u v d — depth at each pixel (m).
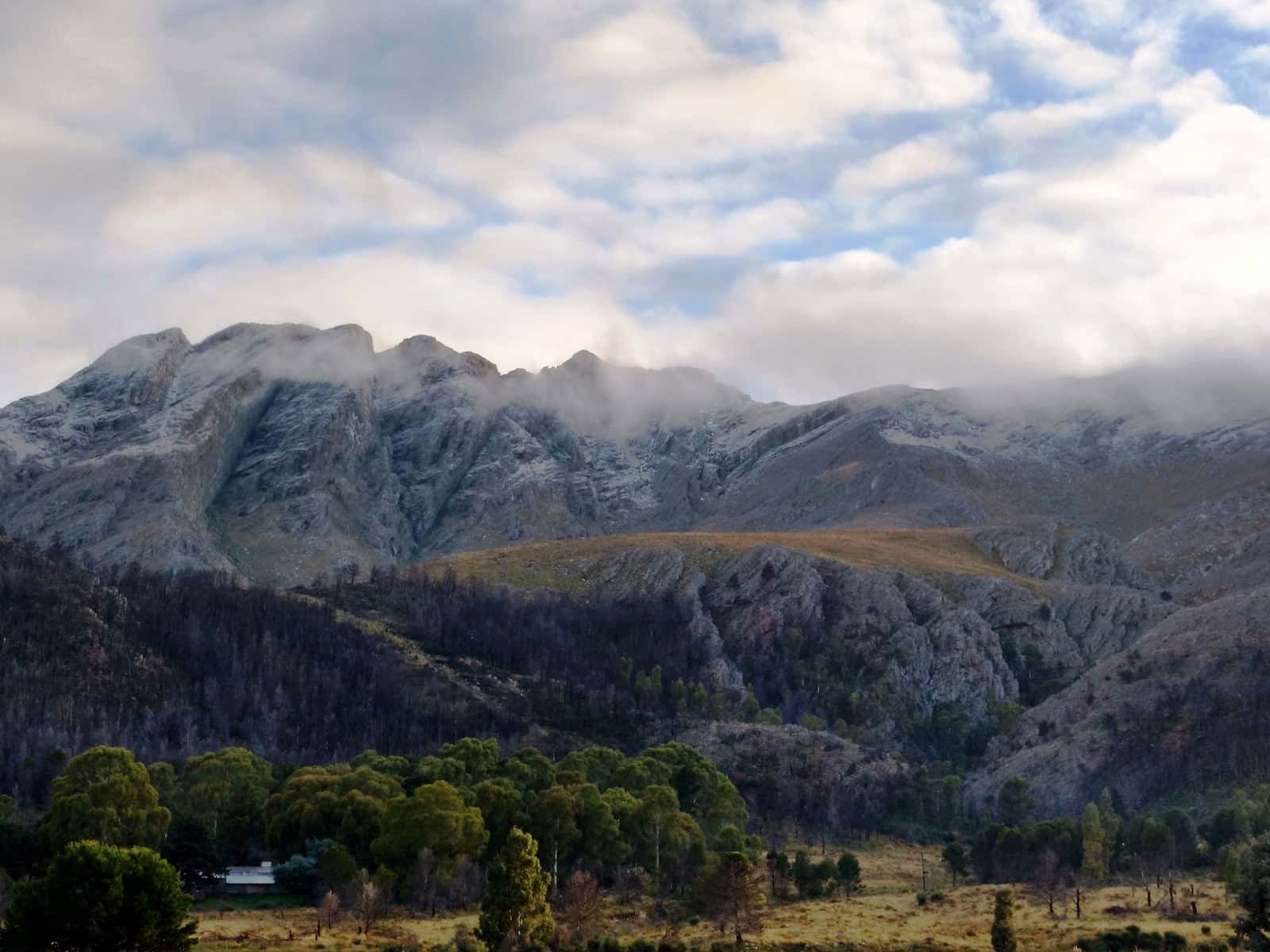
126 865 150.25
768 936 192.00
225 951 175.00
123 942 147.25
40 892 148.75
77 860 148.50
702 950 182.12
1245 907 177.38
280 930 190.38
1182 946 184.25
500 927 176.25
